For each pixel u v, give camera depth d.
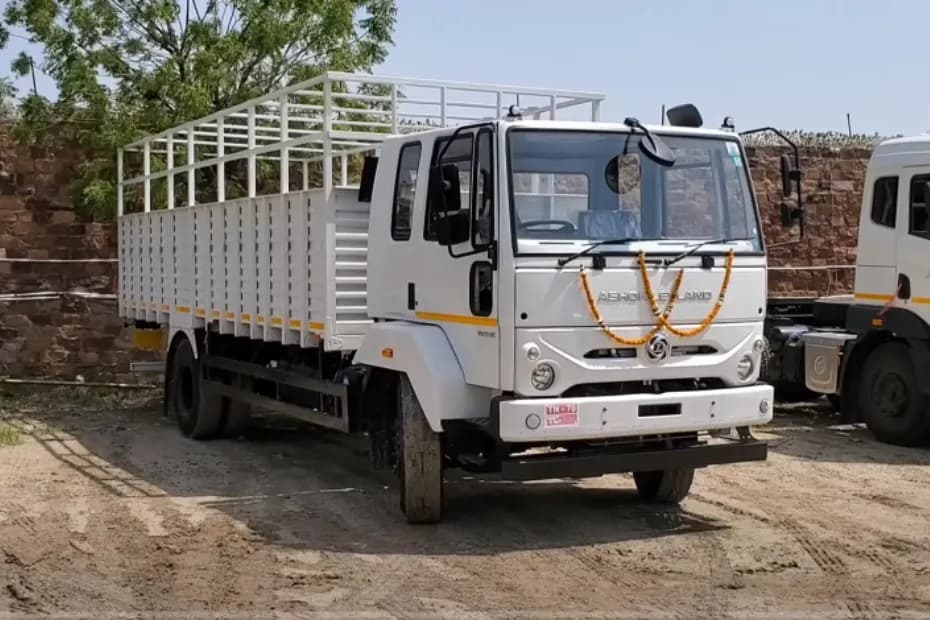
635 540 8.13
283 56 16.97
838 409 14.91
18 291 17.02
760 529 8.49
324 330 9.46
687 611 6.49
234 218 11.40
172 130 13.61
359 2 17.53
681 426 7.79
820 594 6.85
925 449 12.29
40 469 11.05
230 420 12.68
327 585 7.04
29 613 6.51
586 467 7.69
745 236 8.23
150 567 7.49
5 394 16.56
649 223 7.93
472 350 7.81
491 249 7.55
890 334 12.66
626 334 7.70
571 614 6.42
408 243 8.56
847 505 9.38
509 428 7.43
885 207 12.52
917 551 7.89
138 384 17.31
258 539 8.22
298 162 15.28
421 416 8.31
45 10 16.03
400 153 8.80
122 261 15.47
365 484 10.26
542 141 7.69
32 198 17.05
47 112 16.59
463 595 6.80
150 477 10.63
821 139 20.50
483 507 9.19
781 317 15.02
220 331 11.87
